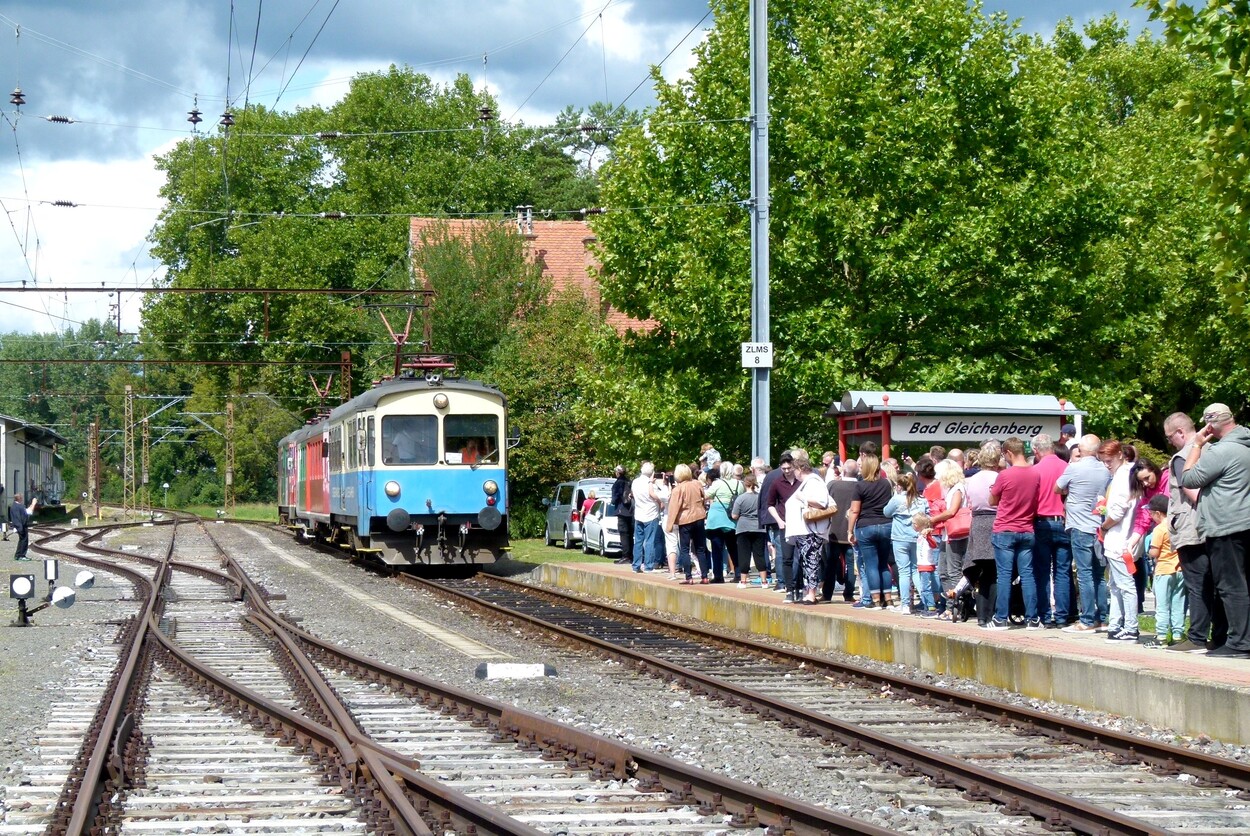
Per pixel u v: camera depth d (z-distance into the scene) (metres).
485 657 15.43
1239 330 35.12
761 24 22.05
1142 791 8.40
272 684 13.10
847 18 29.45
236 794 8.15
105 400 125.31
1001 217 27.91
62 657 15.45
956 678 13.57
